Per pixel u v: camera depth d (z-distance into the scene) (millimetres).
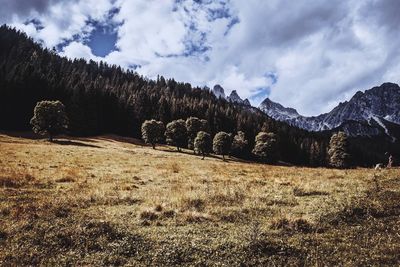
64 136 104250
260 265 9727
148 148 98688
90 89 132875
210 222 12750
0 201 14453
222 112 163750
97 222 11695
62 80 141500
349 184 19234
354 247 10789
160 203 14664
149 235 11117
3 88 113062
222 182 21781
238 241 10836
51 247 10141
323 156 143125
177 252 10086
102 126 129000
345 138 96125
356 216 13398
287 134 166625
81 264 9383
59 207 13523
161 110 143750
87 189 17969
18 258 9477
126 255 9969
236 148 124562
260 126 163125
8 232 10867
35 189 17641
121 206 14570
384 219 13094
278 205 15258
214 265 9578
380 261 9906
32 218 12172
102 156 45906
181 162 42594
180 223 12430
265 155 107750
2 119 111062
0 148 47344
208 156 102812
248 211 14125
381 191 16359
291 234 11750
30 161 32438
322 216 13320
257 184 20844
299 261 9914
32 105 119875
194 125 115625
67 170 25609
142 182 21469
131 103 141375
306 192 17500
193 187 19703
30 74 132875
